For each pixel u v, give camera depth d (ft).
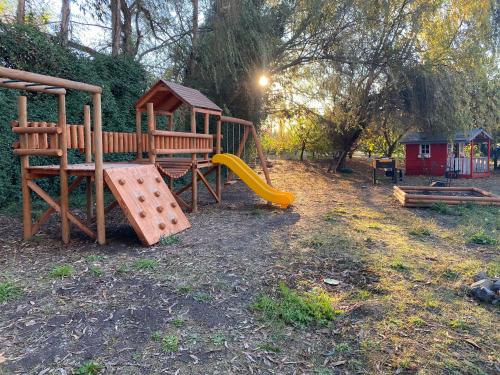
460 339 9.61
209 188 30.25
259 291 12.35
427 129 51.80
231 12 44.52
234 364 8.45
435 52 49.39
